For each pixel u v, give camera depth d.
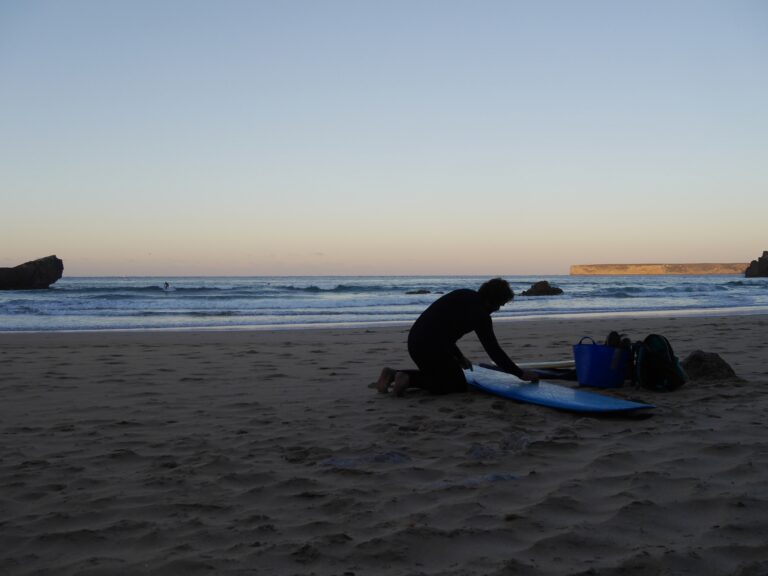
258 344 11.99
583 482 3.36
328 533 2.80
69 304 29.19
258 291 46.72
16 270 47.91
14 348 11.30
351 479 3.51
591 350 6.13
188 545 2.71
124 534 2.84
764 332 12.77
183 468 3.76
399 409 5.32
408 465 3.74
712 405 5.21
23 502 3.25
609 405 4.98
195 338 13.55
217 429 4.75
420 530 2.79
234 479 3.56
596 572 2.40
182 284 76.44
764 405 5.18
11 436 4.58
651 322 16.86
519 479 3.44
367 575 2.42
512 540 2.70
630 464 3.67
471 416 4.96
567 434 4.34
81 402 5.88
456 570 2.44
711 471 3.51
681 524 2.83
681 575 2.37
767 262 97.81
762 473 3.45
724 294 40.66
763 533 2.71
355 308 27.45
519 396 5.43
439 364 5.75
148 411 5.44
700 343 10.46
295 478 3.52
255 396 6.11
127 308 27.14
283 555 2.60
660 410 5.04
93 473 3.71
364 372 7.79
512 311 25.11
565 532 2.75
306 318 21.47
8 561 2.59
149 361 9.08
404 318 21.38
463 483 3.39
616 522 2.85
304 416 5.14
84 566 2.53
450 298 5.78
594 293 42.31
